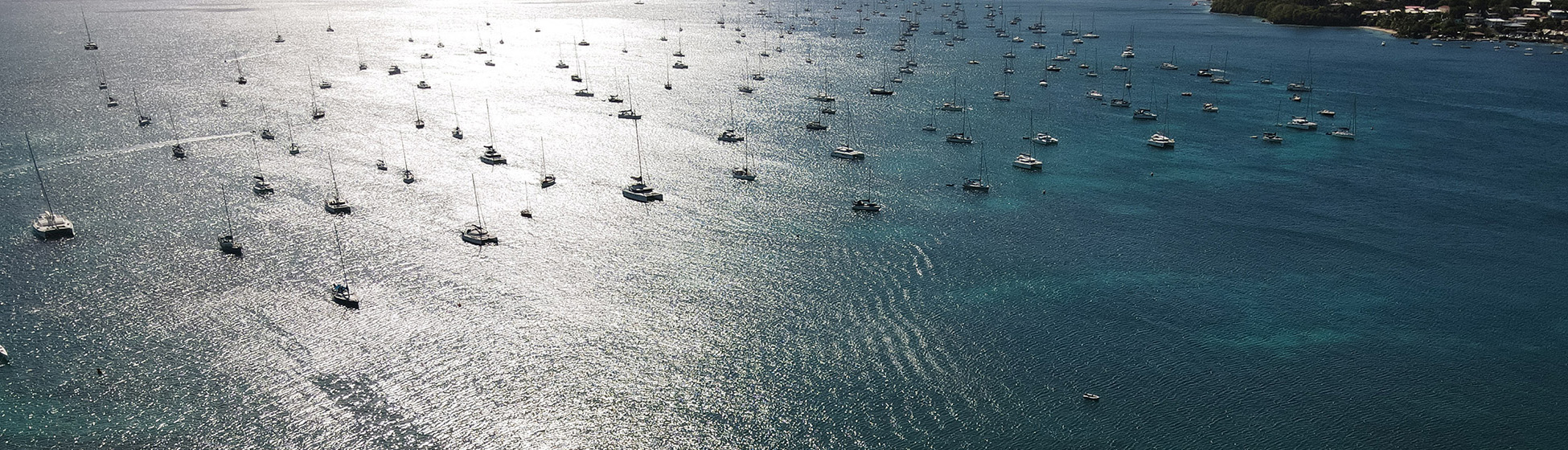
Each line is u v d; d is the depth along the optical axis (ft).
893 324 479.00
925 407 414.00
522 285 515.50
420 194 654.53
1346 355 455.22
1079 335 469.98
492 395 418.92
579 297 504.43
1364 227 614.34
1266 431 400.06
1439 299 513.04
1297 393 425.28
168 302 494.18
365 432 393.91
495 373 434.71
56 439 388.37
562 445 390.83
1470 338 472.85
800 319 482.69
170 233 582.76
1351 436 397.60
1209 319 487.61
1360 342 467.11
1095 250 573.33
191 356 444.14
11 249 558.56
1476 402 421.59
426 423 400.67
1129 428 400.88
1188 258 562.25
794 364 444.14
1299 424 404.36
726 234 590.55
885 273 536.42
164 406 408.46
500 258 549.95
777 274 533.55
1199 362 447.83
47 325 471.62
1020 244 580.30
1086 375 436.76
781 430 399.85
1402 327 483.10
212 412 404.36
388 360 442.09
